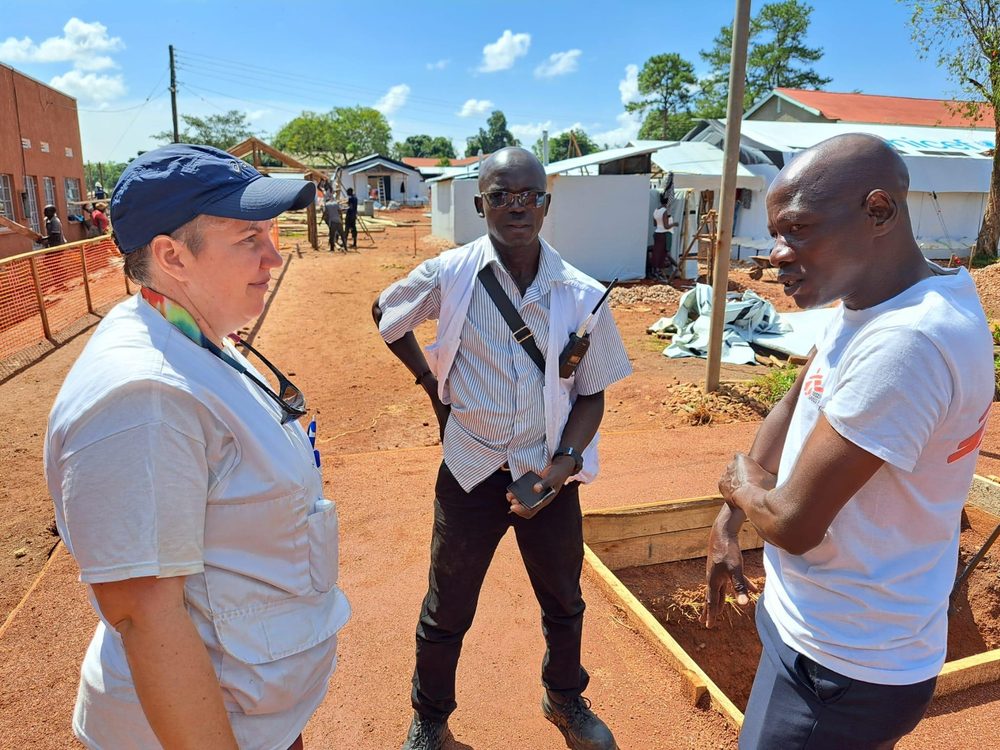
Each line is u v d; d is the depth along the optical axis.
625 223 17.39
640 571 4.26
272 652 1.43
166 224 1.29
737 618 4.15
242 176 1.36
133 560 1.17
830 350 1.63
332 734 2.74
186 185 1.29
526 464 2.29
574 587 2.51
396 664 3.13
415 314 2.46
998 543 4.41
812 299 1.58
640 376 9.12
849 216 1.47
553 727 2.78
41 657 3.17
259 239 1.41
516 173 2.14
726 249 7.65
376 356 10.59
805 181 1.50
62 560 4.00
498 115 121.88
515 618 3.46
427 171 61.72
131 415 1.20
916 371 1.38
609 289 2.30
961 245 21.84
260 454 1.36
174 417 1.23
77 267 13.31
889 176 1.47
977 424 1.47
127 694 1.37
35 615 3.48
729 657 4.13
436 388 2.65
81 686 1.48
